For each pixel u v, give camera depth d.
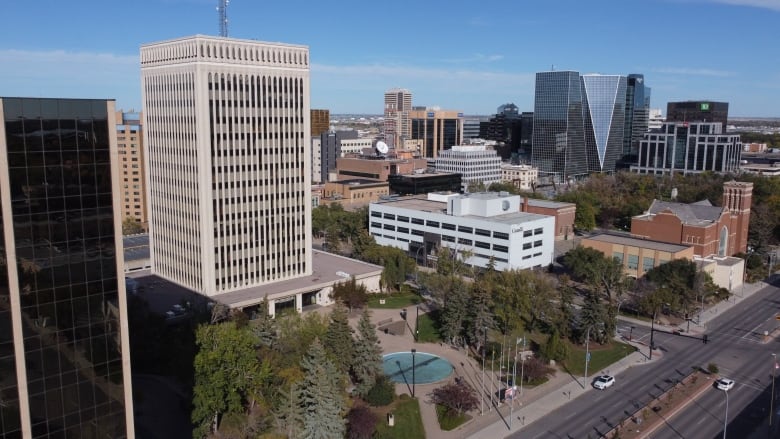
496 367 121.88
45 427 63.19
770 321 152.50
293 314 121.69
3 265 58.84
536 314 140.88
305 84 157.25
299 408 87.31
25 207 59.53
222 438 90.81
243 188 148.88
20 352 60.72
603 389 111.94
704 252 190.88
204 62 137.12
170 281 160.00
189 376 106.25
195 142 140.75
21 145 58.56
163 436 92.75
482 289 130.12
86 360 65.50
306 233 164.50
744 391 111.94
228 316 124.56
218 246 146.50
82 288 64.19
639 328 146.62
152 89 153.50
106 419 67.75
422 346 133.62
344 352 106.31
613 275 165.75
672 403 105.75
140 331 116.19
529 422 99.44
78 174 62.50
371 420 93.75
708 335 142.12
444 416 100.62
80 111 61.94
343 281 161.25
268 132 151.62
